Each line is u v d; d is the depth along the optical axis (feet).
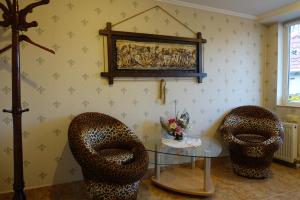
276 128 10.61
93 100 9.48
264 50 13.58
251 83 13.28
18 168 6.57
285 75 13.14
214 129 12.25
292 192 8.71
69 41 8.99
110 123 9.02
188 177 9.60
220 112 12.38
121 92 9.97
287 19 12.55
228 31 12.34
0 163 8.25
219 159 12.28
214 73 12.08
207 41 11.75
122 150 8.61
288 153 11.50
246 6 11.55
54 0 8.71
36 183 8.79
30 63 8.46
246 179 9.88
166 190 8.84
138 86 10.30
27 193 8.48
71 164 9.27
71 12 8.98
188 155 8.02
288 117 12.23
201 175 9.80
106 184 7.13
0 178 8.28
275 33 13.14
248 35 13.00
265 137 10.81
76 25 9.07
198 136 10.78
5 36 8.11
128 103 10.13
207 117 12.01
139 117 10.38
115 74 9.64
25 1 8.34
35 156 8.70
